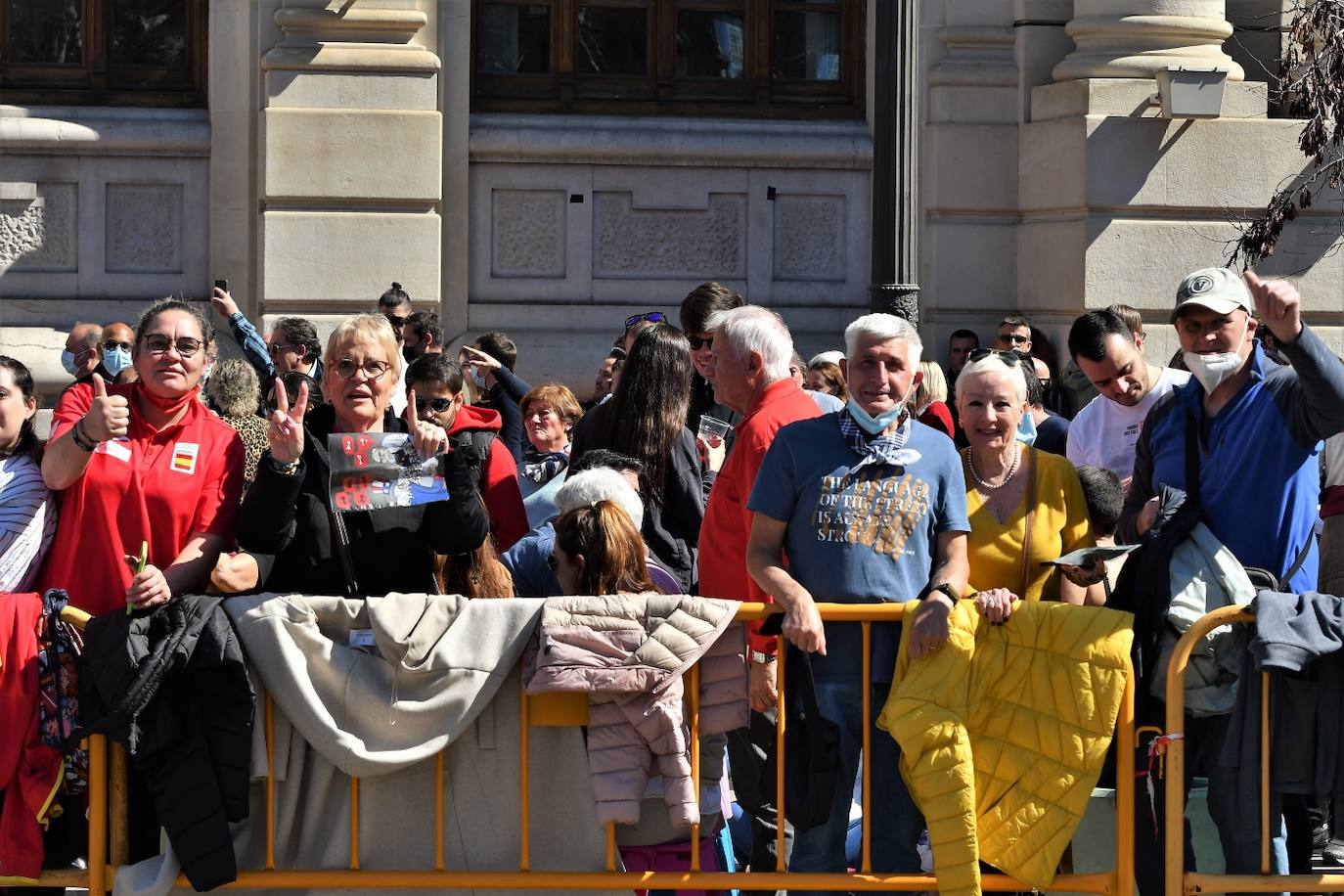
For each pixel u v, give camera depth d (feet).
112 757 17.46
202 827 16.92
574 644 17.24
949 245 42.55
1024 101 42.22
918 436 18.20
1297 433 18.43
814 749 17.49
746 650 17.95
